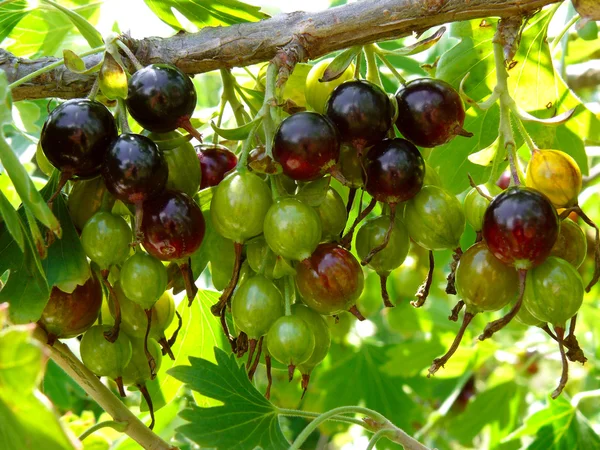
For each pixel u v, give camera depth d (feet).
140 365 0.82
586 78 1.28
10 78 0.81
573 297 0.75
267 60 0.80
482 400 1.51
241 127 0.76
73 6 1.15
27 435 0.60
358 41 0.79
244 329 0.76
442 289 1.56
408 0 0.78
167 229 0.74
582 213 0.78
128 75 0.77
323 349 0.78
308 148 0.74
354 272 0.77
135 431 0.83
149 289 0.76
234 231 0.75
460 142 0.97
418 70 1.31
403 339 1.68
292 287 0.78
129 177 0.73
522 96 0.96
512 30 0.80
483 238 0.75
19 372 0.60
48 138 0.74
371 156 0.77
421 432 1.43
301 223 0.74
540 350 1.50
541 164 0.78
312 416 0.84
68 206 0.78
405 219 0.79
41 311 0.75
